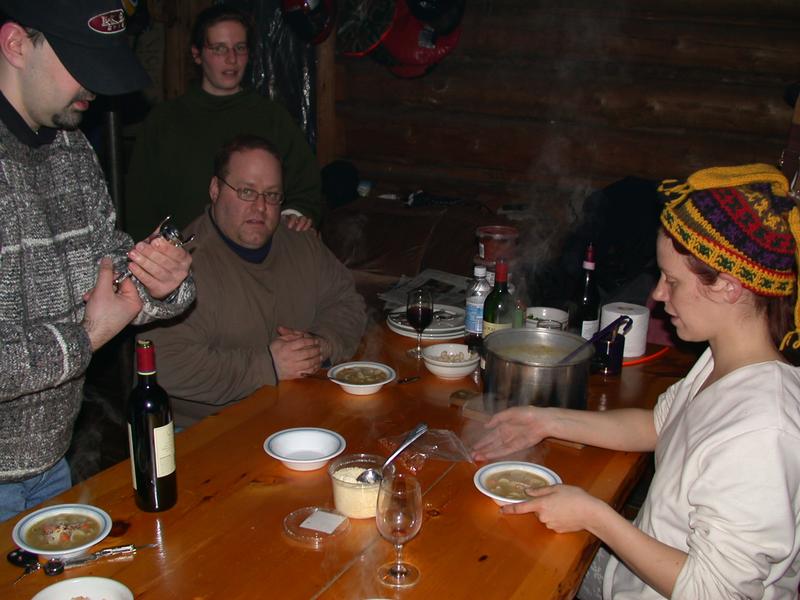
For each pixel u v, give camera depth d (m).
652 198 3.27
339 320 2.39
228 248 2.24
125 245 1.79
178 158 3.05
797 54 3.45
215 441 1.67
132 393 1.38
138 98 4.54
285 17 3.70
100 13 1.43
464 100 4.14
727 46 3.56
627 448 1.68
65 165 1.62
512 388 1.75
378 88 4.31
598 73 3.84
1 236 1.46
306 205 3.24
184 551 1.29
